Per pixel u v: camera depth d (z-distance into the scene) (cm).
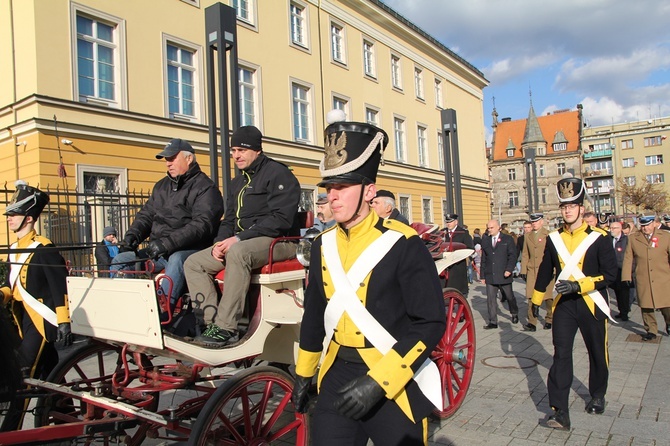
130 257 443
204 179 438
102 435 318
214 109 797
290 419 430
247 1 1806
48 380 406
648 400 520
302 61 2016
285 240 404
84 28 1299
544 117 7525
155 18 1448
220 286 407
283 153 1883
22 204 441
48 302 427
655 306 800
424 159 2888
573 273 467
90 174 1291
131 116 1362
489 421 475
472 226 3303
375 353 240
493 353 745
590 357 478
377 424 242
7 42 1244
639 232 830
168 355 341
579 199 476
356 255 247
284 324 409
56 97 1214
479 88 3609
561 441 426
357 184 246
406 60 2747
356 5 2358
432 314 233
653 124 8000
